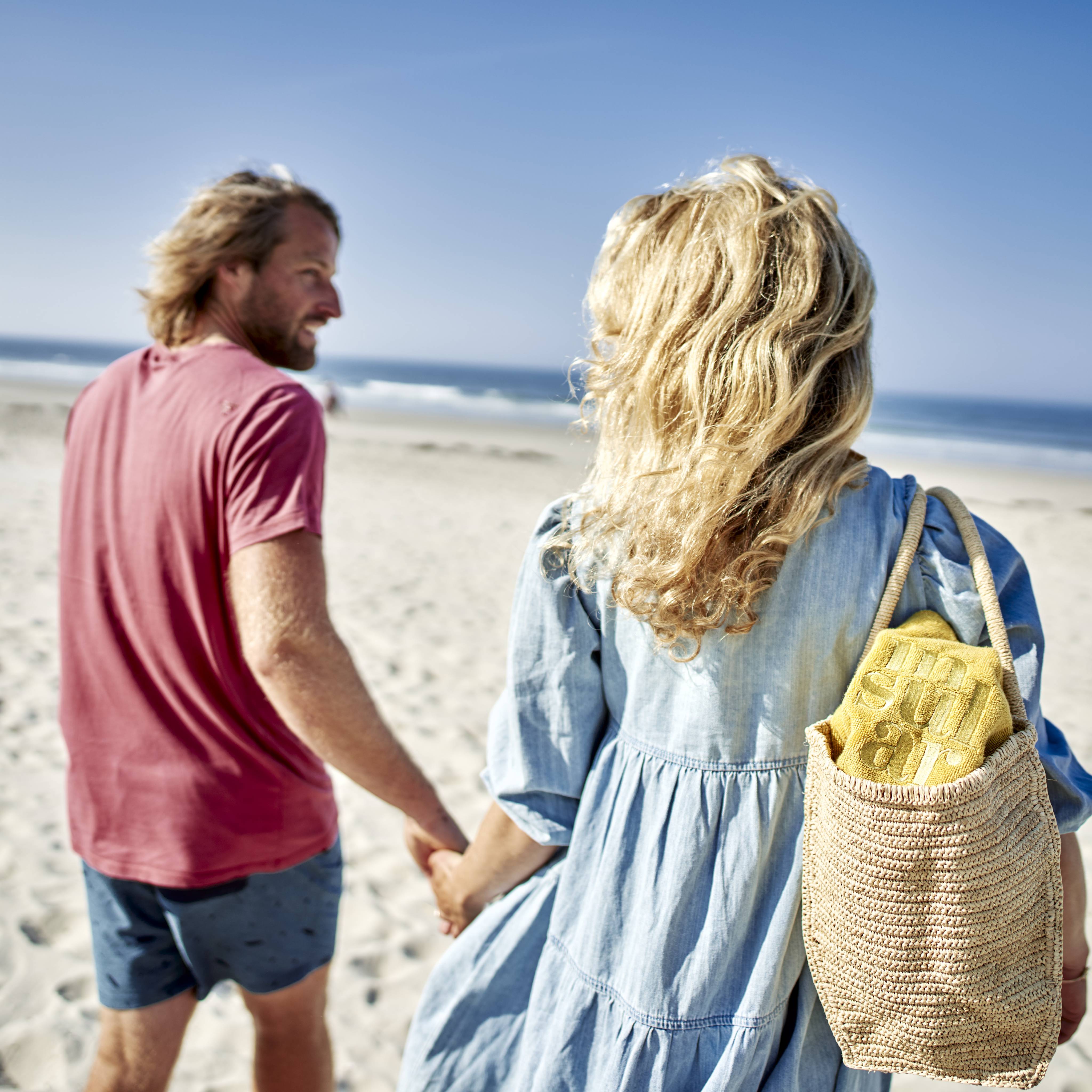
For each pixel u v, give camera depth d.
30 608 5.61
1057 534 12.05
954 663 0.89
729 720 1.02
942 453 28.81
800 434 0.96
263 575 1.34
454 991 1.23
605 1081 1.05
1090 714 4.95
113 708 1.48
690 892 1.03
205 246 1.53
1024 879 0.87
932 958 0.88
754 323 0.95
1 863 2.85
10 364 55.44
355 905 2.84
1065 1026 1.10
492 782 1.22
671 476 0.95
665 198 1.07
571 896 1.14
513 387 67.31
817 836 0.93
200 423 1.39
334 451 18.38
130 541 1.44
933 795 0.84
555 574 1.11
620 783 1.11
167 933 1.55
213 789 1.44
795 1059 1.04
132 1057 1.56
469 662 5.28
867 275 1.02
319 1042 1.67
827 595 0.98
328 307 1.69
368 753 1.42
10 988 2.30
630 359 1.01
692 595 0.95
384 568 7.76
